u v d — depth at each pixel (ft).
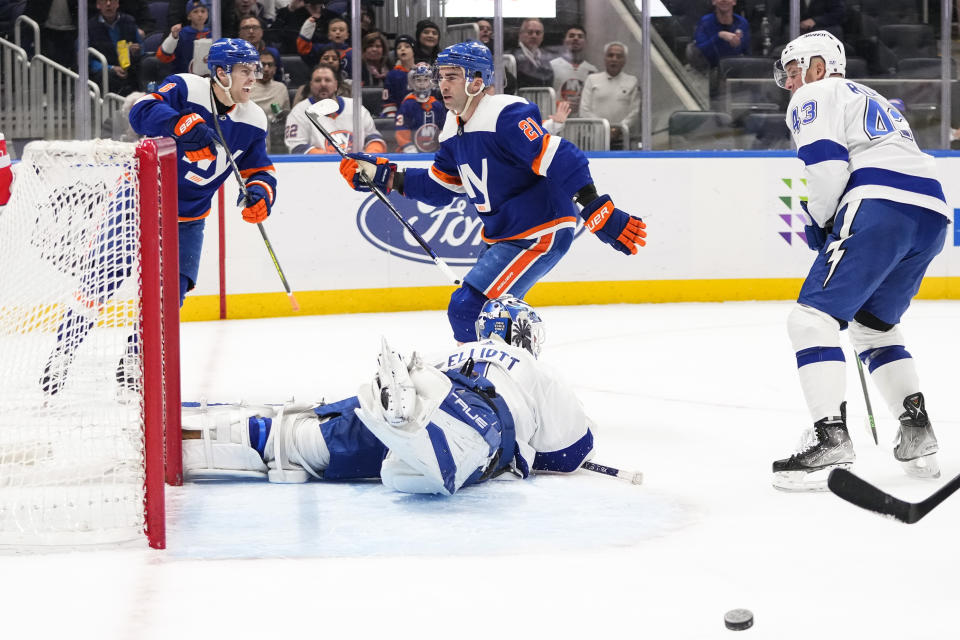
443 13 59.77
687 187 60.64
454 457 21.02
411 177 31.40
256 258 55.57
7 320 20.31
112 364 20.24
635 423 30.66
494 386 22.36
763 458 26.22
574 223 30.66
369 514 20.95
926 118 64.39
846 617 15.74
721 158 60.70
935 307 58.39
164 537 18.79
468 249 58.70
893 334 24.98
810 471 22.80
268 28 57.88
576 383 37.55
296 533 19.74
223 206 54.70
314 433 22.95
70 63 55.93
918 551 18.78
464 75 28.78
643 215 60.34
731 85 63.16
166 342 22.59
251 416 23.25
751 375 38.93
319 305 56.90
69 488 21.07
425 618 15.69
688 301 61.21
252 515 20.86
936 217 23.81
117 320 20.39
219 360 43.04
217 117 32.04
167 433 22.86
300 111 58.54
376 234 57.36
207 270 54.65
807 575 17.56
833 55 25.17
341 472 22.98
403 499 21.99
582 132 61.87
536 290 59.77
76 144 18.86
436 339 48.34
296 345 46.78
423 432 20.65
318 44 58.13
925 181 23.68
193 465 23.12
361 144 59.16
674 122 63.10
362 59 59.00
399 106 59.57
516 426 22.75
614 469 23.50
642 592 16.78
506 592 16.75
